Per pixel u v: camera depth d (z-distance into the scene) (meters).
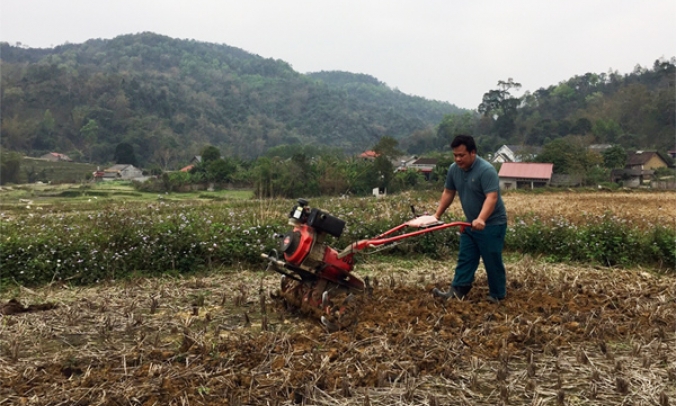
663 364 4.62
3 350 4.83
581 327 5.45
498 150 81.12
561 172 54.78
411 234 5.79
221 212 12.76
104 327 5.42
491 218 6.28
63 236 8.69
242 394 3.91
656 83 119.31
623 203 26.25
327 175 35.62
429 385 4.16
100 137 101.44
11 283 7.72
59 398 3.78
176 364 4.42
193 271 8.55
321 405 3.80
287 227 9.95
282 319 5.82
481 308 6.12
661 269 9.54
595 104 103.25
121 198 38.62
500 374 4.24
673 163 71.31
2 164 60.47
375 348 4.71
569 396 4.01
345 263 5.79
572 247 10.18
